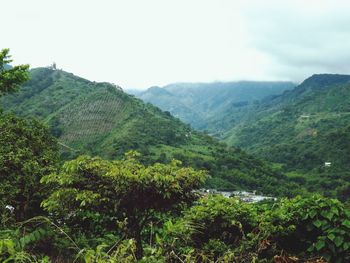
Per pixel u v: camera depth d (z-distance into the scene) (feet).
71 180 21.35
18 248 16.49
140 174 21.03
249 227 19.99
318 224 18.95
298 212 19.81
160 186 21.08
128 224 21.94
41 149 30.50
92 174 22.02
